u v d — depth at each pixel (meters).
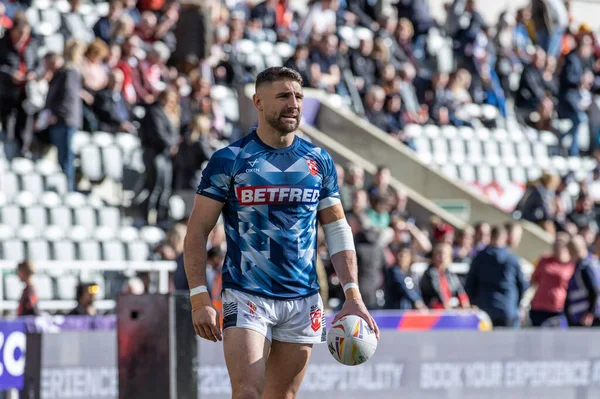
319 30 54.59
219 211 15.89
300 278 15.91
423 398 30.28
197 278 15.51
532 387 31.91
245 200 15.69
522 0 72.62
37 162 41.88
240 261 15.78
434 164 53.44
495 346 31.34
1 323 23.75
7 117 41.25
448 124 55.09
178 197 41.72
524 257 48.44
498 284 36.03
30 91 43.06
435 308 36.59
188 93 45.75
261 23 54.09
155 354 19.72
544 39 63.84
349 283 16.02
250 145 15.87
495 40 61.75
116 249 40.22
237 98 48.34
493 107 58.28
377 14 58.25
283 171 15.76
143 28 47.06
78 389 25.48
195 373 19.97
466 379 30.91
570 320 37.06
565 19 64.81
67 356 25.33
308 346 16.05
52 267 33.12
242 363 15.34
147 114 41.03
